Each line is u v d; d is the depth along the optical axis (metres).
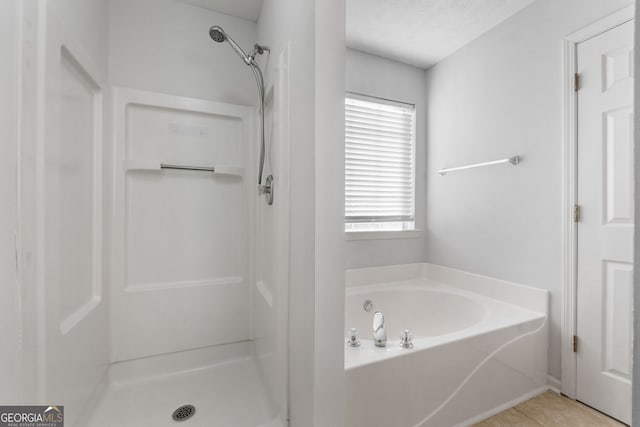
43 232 0.86
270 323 1.37
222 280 1.76
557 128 1.69
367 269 2.32
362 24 2.03
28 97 0.80
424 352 1.30
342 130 0.90
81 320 1.16
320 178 0.88
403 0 1.81
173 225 1.65
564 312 1.65
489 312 1.76
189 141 1.68
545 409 1.54
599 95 1.52
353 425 1.15
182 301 1.65
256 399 1.45
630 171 1.43
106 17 1.46
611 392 1.47
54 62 0.93
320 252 0.88
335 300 0.90
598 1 1.53
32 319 0.82
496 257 2.03
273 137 1.38
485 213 2.10
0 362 0.69
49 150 0.90
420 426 1.29
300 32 1.01
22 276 0.77
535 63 1.80
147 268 1.60
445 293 2.18
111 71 1.50
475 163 2.17
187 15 1.68
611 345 1.49
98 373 1.36
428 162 2.55
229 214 1.78
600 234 1.52
